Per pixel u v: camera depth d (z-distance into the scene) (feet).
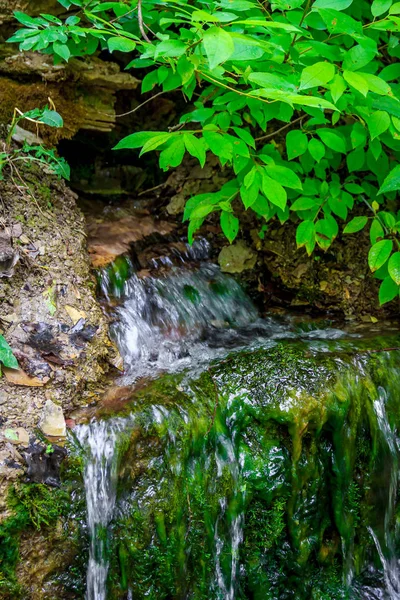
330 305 11.62
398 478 9.40
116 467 7.45
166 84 8.37
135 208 12.53
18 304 7.96
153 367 9.09
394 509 9.44
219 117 8.79
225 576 8.22
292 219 11.83
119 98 12.64
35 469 6.96
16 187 8.82
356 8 9.39
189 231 9.70
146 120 13.12
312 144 8.56
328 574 8.95
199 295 11.04
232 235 9.87
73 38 8.84
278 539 8.57
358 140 8.68
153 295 10.42
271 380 8.54
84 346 8.15
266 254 11.96
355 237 11.83
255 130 11.89
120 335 9.25
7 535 6.70
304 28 8.36
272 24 6.39
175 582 7.68
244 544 8.46
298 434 8.30
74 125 10.53
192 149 7.68
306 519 8.64
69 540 7.20
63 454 7.16
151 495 7.58
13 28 9.85
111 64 10.69
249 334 10.68
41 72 9.96
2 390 7.30
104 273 9.82
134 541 7.47
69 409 7.70
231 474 8.21
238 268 11.83
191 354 9.67
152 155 13.24
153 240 11.57
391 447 9.23
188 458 7.86
